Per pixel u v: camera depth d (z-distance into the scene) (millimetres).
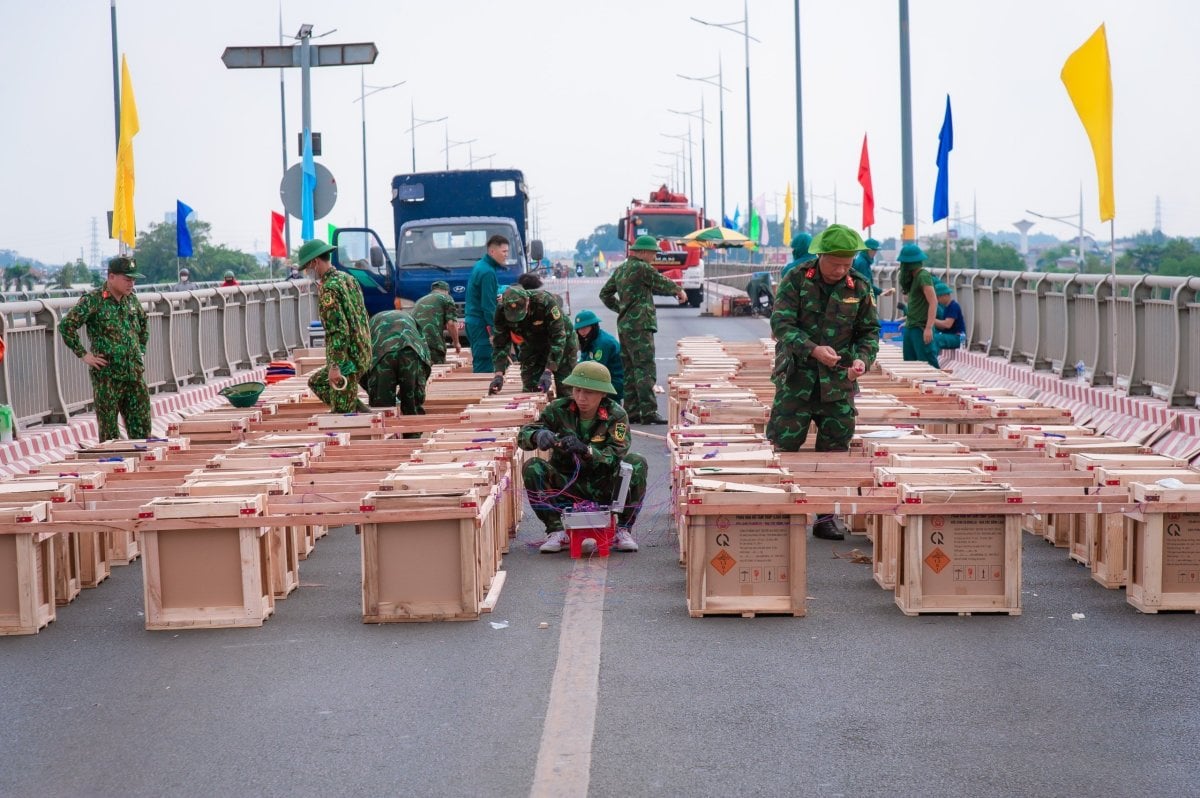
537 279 13156
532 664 6219
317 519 6965
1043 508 7016
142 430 11688
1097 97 14242
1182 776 4777
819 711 5504
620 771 4863
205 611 7027
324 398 11070
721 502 6992
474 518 6969
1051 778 4770
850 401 9047
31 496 7559
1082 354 16047
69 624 7207
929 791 4656
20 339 13102
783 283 8977
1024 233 81188
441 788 4734
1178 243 55125
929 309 15383
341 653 6473
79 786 4852
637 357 15133
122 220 16797
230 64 18766
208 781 4863
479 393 12727
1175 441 11742
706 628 6844
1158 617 7023
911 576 7059
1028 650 6383
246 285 21922
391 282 23000
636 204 46625
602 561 8469
